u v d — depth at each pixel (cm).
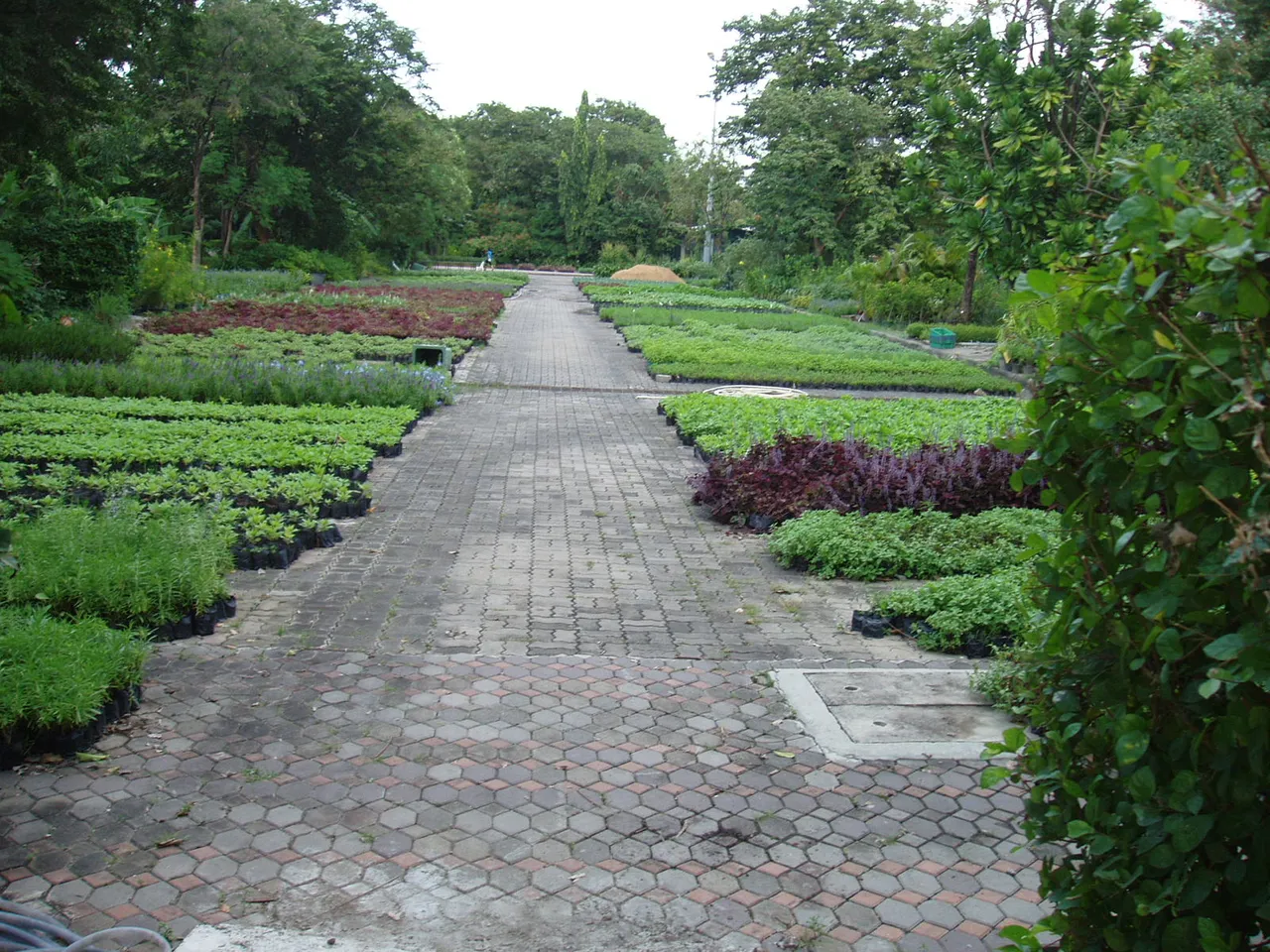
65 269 2278
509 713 530
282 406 1406
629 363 2264
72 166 2075
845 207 4616
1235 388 184
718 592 757
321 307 2947
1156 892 202
